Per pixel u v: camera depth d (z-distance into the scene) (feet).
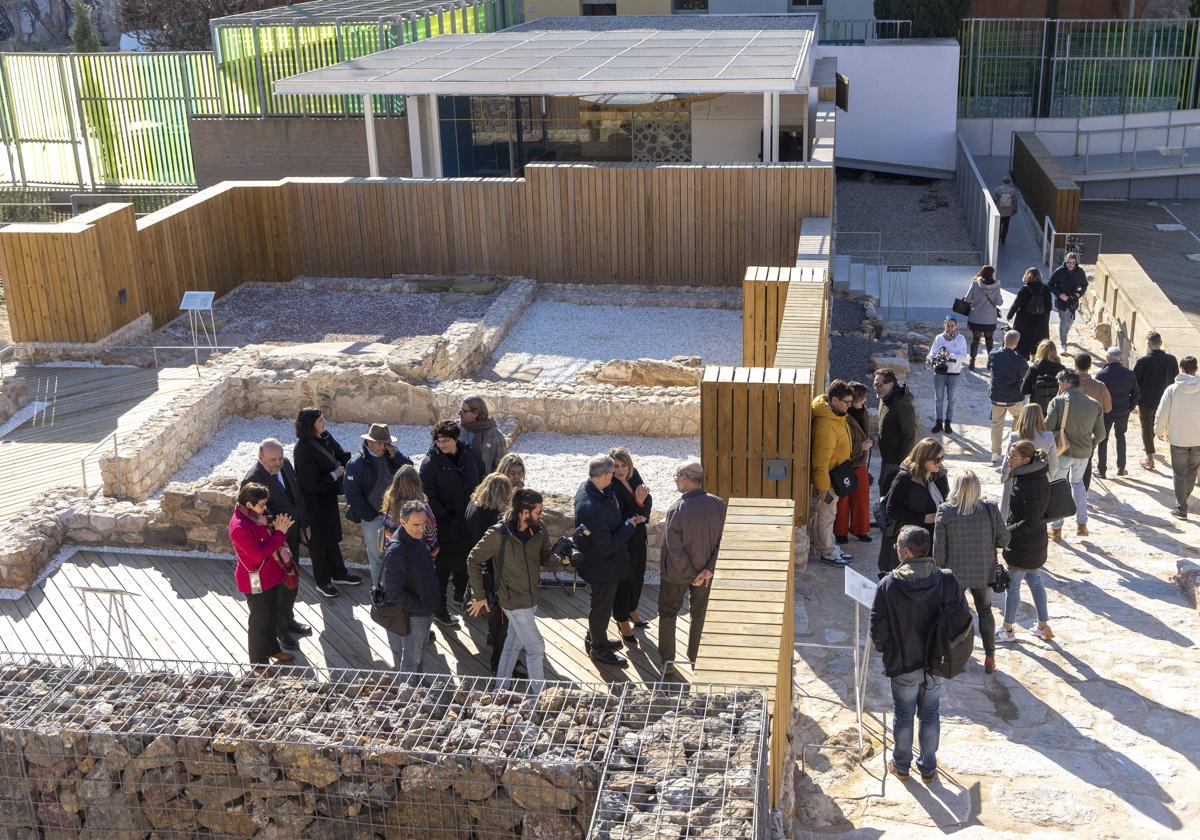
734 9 114.62
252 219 67.92
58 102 90.27
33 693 21.94
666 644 28.73
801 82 69.51
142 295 58.49
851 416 35.81
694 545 27.45
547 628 31.09
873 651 30.55
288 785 20.40
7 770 21.16
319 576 32.78
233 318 62.28
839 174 106.01
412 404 46.83
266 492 28.12
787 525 26.20
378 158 78.59
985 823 23.85
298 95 79.92
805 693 28.78
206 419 45.37
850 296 67.72
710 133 75.51
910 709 24.90
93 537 36.04
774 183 63.46
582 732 19.98
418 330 59.93
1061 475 35.42
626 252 66.23
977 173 84.23
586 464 42.57
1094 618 32.01
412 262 68.39
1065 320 58.80
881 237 86.33
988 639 28.68
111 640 29.63
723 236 64.95
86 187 91.86
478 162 77.71
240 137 81.30
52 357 54.39
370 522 31.04
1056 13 109.50
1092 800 24.50
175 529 35.68
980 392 53.31
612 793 18.10
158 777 20.77
